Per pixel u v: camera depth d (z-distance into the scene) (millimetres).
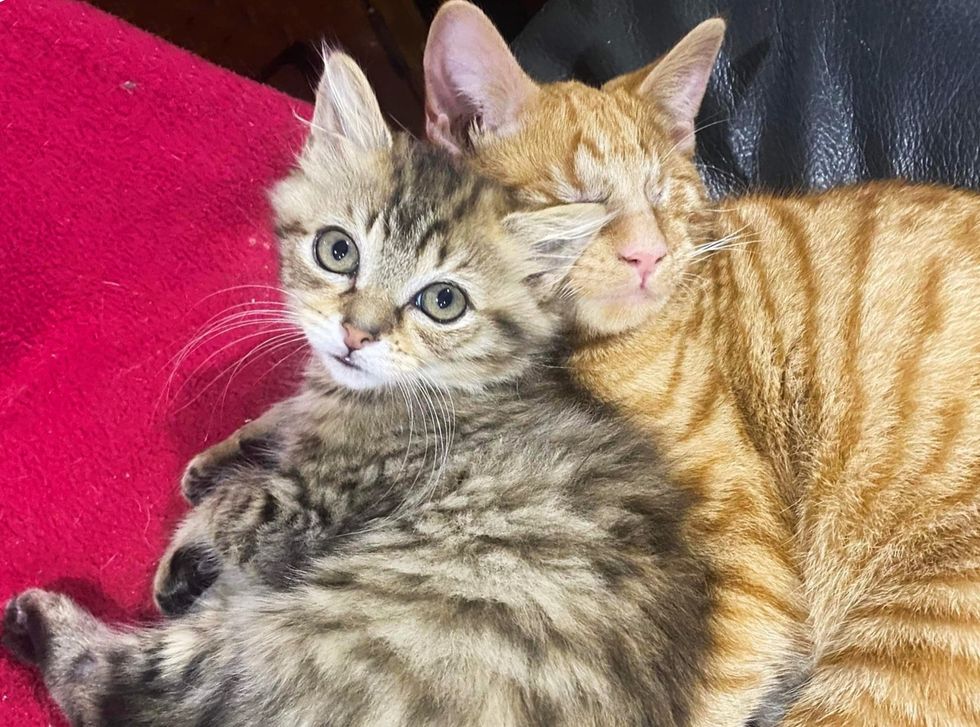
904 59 305
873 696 228
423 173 256
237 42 419
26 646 235
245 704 210
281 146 326
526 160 276
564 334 268
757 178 326
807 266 277
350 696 205
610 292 259
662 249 261
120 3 391
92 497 264
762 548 243
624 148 278
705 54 296
